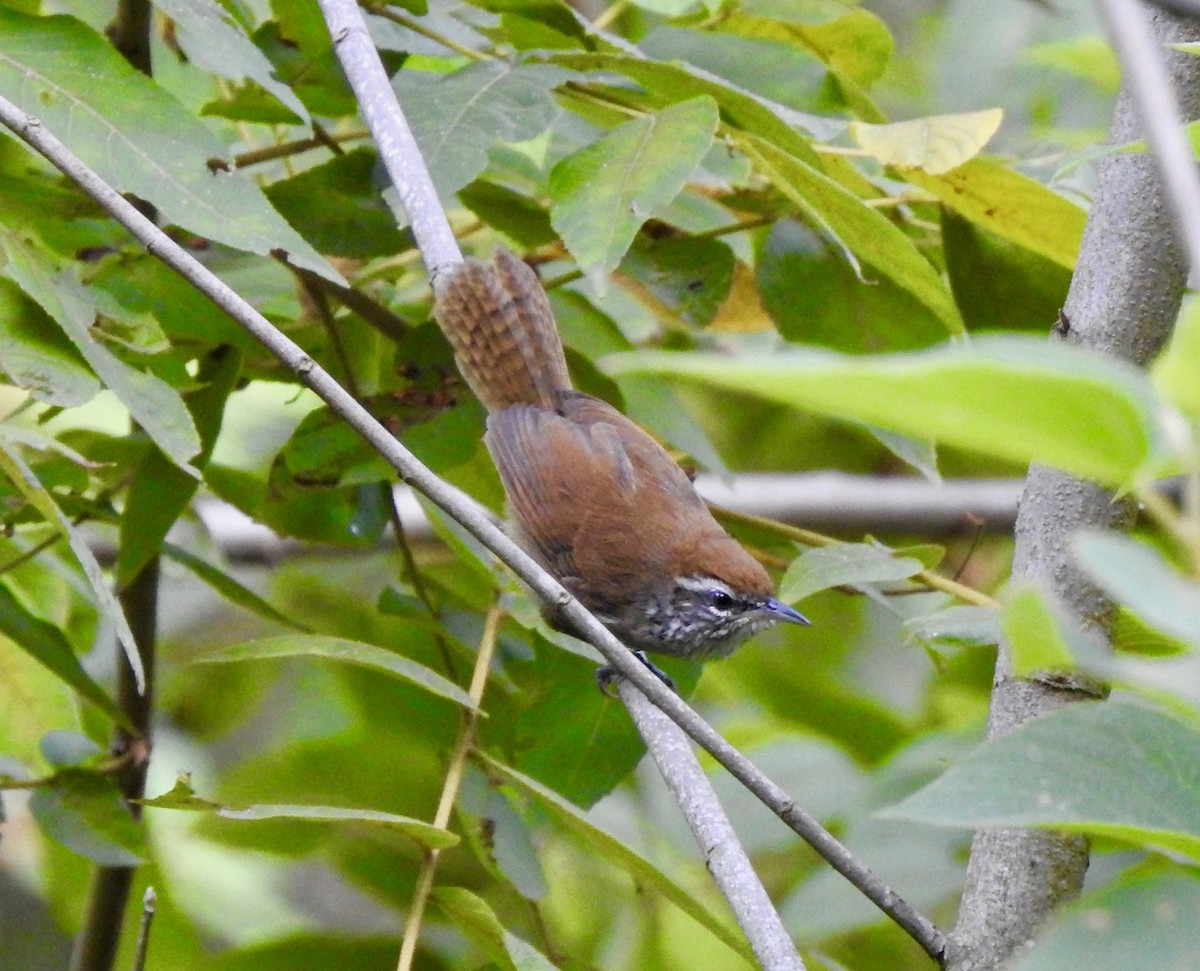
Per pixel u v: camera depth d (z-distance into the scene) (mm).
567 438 10383
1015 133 13625
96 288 7594
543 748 9242
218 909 11758
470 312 9508
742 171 9875
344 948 10281
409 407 9477
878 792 10695
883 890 6379
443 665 10047
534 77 8289
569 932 11586
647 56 9789
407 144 8094
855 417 2379
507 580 8719
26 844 11727
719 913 11570
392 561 12547
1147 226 6812
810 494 12859
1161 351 6574
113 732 10039
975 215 8805
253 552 12812
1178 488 8055
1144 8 6969
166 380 8281
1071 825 3320
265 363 9906
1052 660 3131
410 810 11383
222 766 12867
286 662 13000
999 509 12719
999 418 2422
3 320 6871
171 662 13023
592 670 9359
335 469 9180
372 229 9289
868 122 10117
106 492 9141
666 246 10000
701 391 13930
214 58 7703
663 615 10594
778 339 11688
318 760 11719
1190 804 3480
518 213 9883
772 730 12477
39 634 8422
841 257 9719
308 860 11516
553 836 11617
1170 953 3016
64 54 7090
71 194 8000
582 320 10516
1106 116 13492
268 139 11352
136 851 8289
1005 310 9617
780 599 7883
